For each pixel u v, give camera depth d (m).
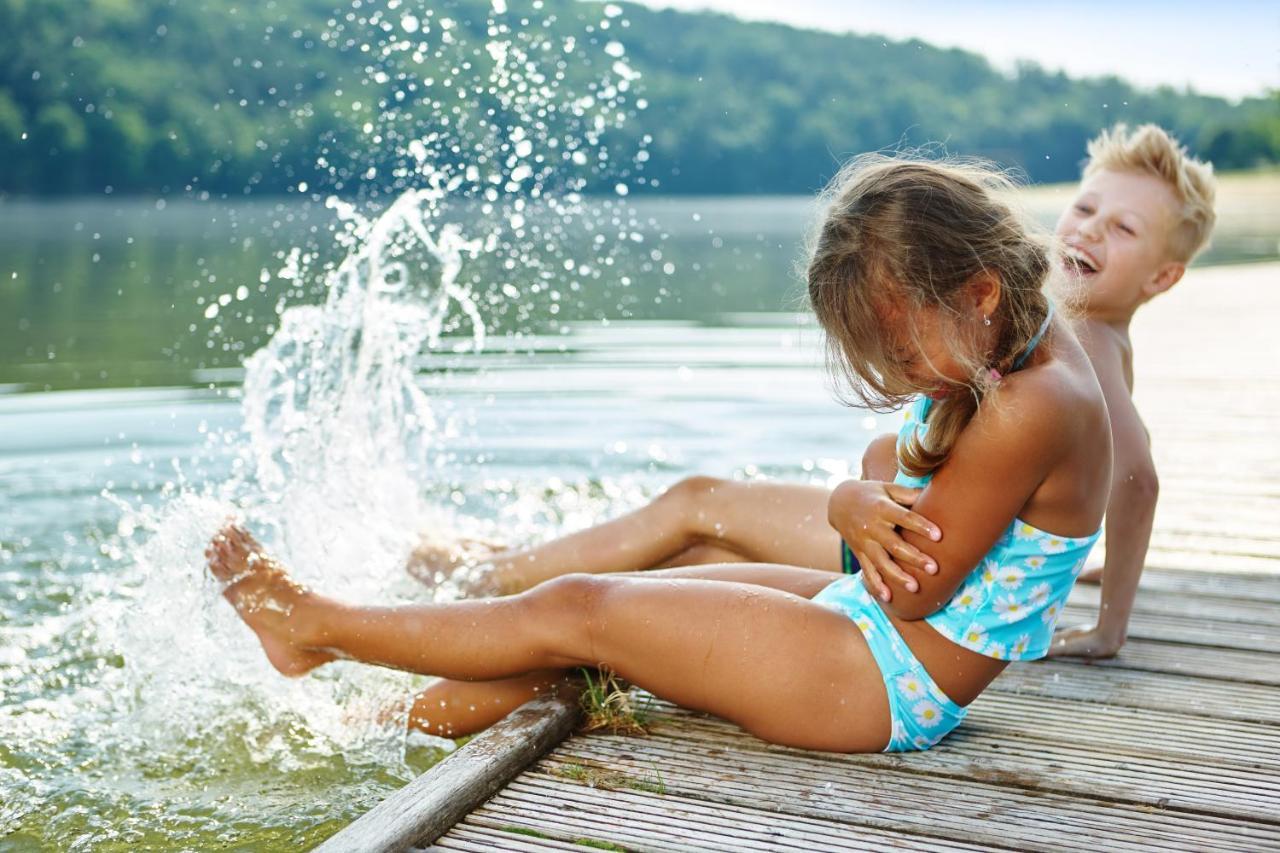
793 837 1.52
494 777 1.64
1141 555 2.23
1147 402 5.27
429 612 1.91
